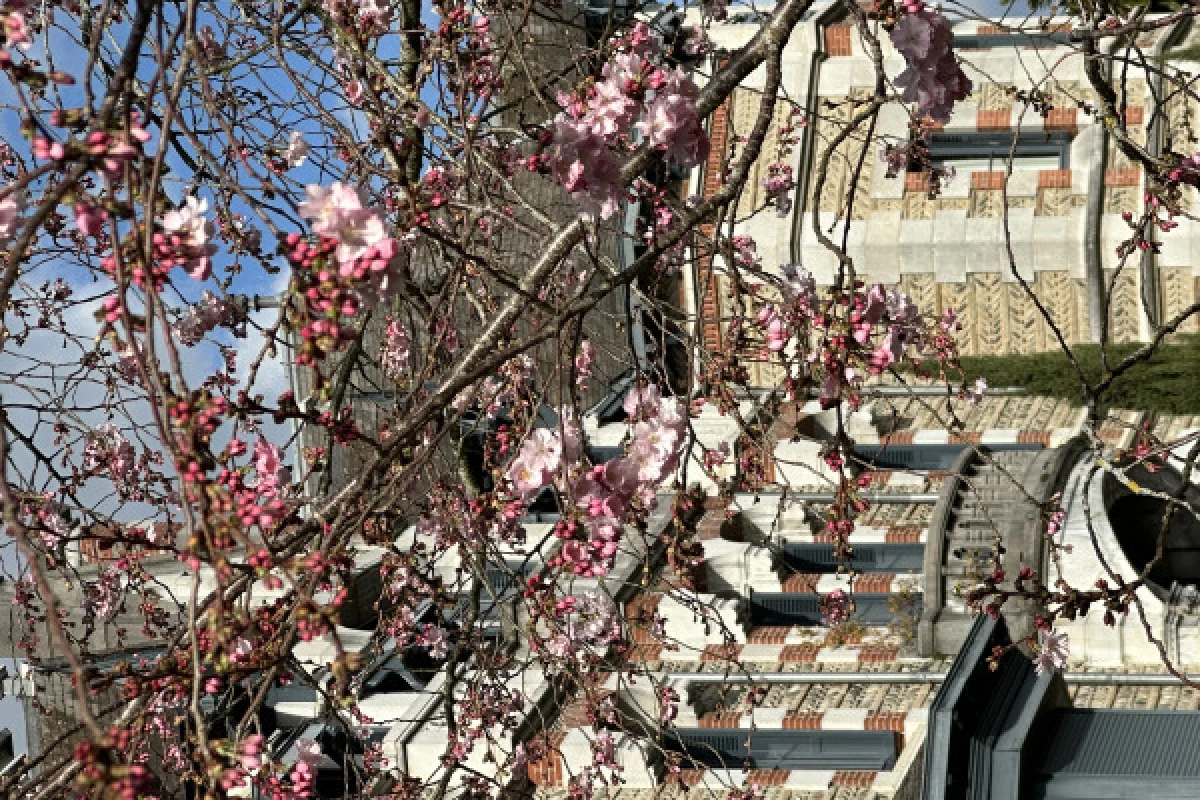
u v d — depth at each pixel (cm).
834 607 1311
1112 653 1648
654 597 1916
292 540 668
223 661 535
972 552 1836
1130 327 2362
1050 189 2411
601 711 1269
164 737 1055
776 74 723
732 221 816
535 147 881
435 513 992
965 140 2491
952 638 1742
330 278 526
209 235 570
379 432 988
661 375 885
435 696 1719
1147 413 2241
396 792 1132
